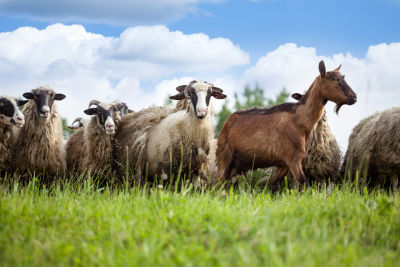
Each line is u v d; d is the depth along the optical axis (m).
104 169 8.06
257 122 7.68
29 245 3.69
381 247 3.79
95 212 4.55
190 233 3.89
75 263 3.33
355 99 6.97
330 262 3.24
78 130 9.45
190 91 7.24
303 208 4.64
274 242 3.52
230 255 3.34
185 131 7.32
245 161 7.83
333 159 8.49
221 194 5.66
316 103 7.28
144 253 3.26
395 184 8.02
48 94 7.89
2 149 7.60
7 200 5.22
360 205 4.65
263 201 5.25
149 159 7.84
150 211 4.51
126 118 8.73
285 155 7.40
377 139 8.06
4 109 7.43
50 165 8.01
